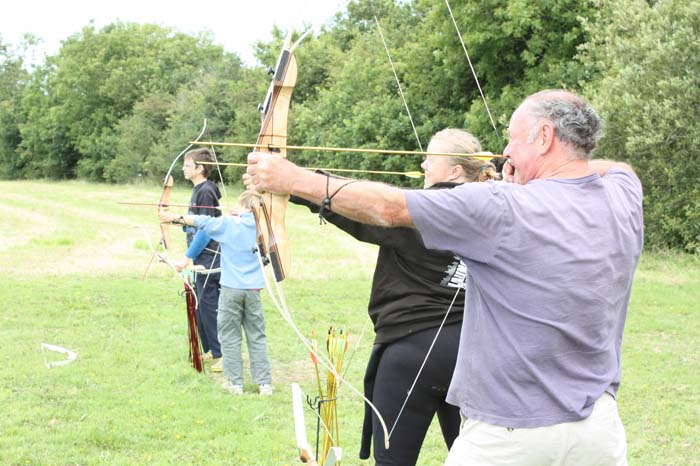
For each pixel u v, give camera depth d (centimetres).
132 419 515
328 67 3384
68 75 5119
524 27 1936
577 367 207
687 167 1448
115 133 4962
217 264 659
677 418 538
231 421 516
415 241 283
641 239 224
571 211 205
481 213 200
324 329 834
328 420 311
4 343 725
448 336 290
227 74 3722
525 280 202
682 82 1411
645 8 1570
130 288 1062
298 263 1361
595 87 1725
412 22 3102
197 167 660
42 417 513
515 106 1958
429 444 490
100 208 2636
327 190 202
